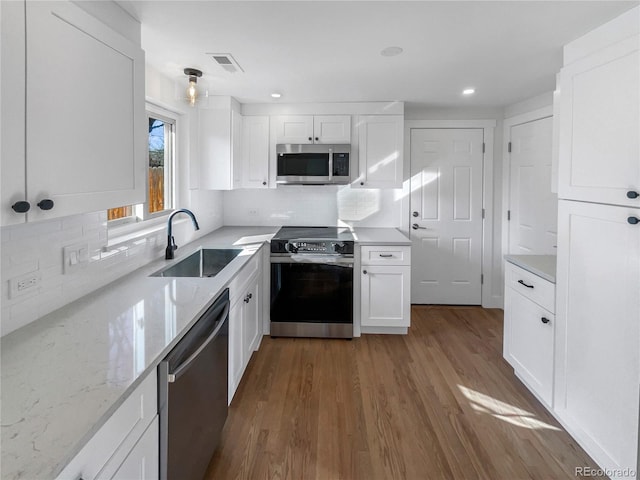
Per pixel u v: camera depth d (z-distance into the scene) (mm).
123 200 1550
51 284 1512
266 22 1858
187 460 1431
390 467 1865
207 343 1537
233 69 2582
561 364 2117
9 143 999
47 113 1126
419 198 4164
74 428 819
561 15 1757
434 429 2150
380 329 3525
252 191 4133
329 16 1801
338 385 2619
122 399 954
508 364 2936
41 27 1093
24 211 1030
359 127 3635
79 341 1253
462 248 4207
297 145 3578
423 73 2701
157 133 2793
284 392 2525
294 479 1786
